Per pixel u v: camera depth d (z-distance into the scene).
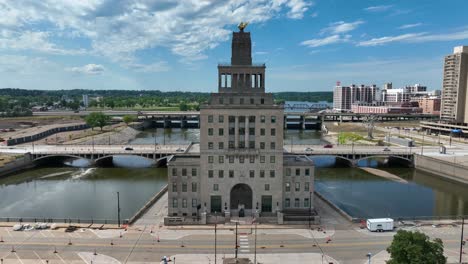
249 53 99.50
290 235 84.69
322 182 158.50
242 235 84.56
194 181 97.38
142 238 82.75
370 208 120.25
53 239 81.69
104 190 142.75
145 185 151.12
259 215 95.88
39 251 75.44
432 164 173.75
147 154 189.12
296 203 100.69
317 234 85.44
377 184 155.50
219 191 97.06
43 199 129.75
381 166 195.88
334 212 101.75
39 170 181.00
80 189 144.50
